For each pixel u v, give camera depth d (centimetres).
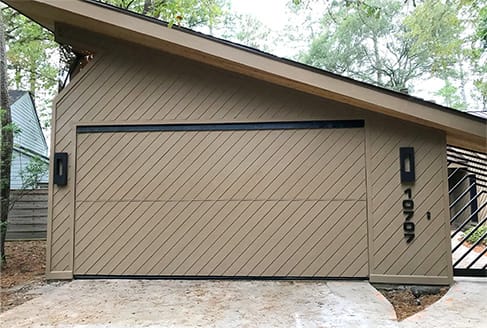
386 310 362
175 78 514
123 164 511
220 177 507
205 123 511
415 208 480
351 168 495
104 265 502
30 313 359
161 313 356
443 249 472
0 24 687
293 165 502
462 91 1917
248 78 510
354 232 489
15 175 992
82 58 596
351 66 1659
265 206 501
